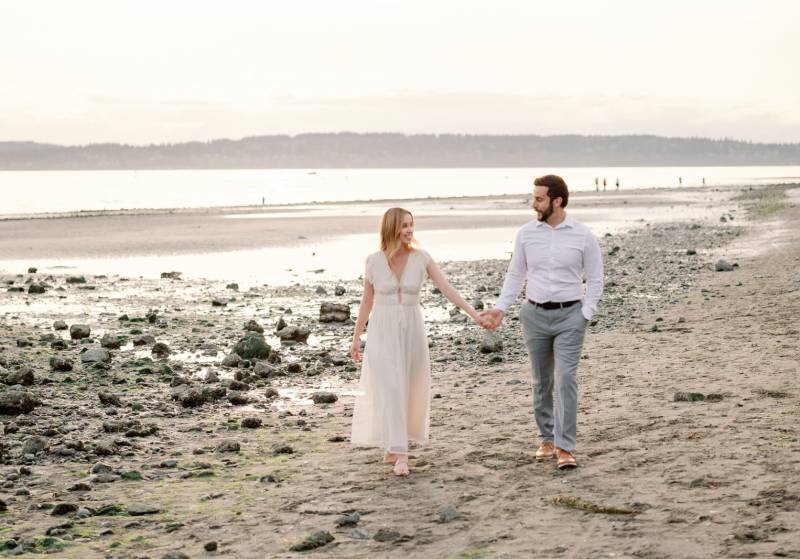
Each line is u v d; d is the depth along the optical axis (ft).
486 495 18.63
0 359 36.04
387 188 601.21
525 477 19.88
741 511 16.40
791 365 31.76
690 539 15.14
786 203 207.82
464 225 168.35
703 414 24.90
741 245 100.42
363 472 20.98
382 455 22.63
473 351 39.81
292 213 224.53
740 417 24.20
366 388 21.68
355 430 21.77
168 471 21.47
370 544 15.90
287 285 71.87
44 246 120.16
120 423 26.04
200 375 34.60
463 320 49.57
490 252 106.01
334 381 34.01
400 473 20.51
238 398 29.78
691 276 68.33
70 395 30.32
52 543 16.21
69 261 98.63
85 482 20.47
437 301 59.11
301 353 40.16
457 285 68.64
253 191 542.16
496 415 26.76
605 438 22.99
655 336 40.86
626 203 264.31
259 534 16.69
